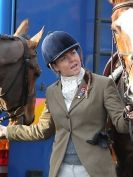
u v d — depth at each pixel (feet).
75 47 24.04
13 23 32.99
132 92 23.50
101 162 23.24
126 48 23.94
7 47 28.25
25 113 30.48
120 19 24.29
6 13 32.91
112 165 23.50
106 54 34.12
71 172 23.45
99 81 23.82
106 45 34.17
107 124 25.17
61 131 24.04
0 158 32.81
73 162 23.54
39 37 29.81
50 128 25.35
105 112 23.89
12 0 32.99
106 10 34.14
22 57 28.58
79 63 23.95
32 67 29.19
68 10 33.78
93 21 34.06
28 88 29.30
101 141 23.48
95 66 33.94
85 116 23.48
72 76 23.91
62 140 23.88
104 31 34.17
